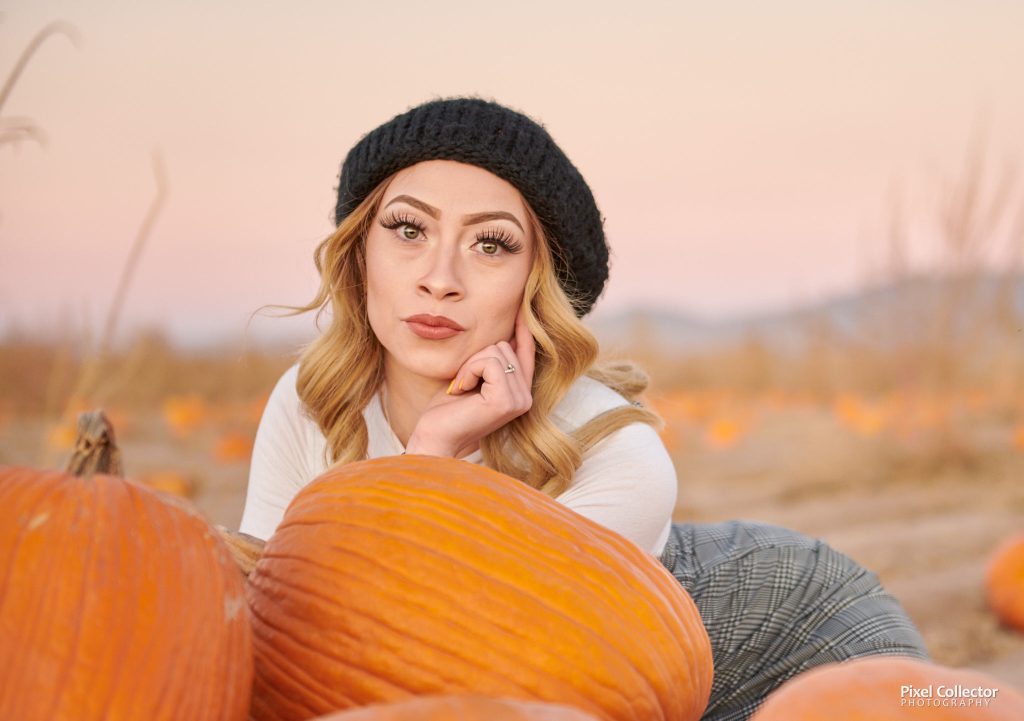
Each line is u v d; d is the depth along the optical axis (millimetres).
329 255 2549
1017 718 922
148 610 955
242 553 1312
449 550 1183
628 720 1154
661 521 2490
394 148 2342
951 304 12148
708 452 13289
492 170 2338
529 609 1152
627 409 2568
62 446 5566
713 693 2619
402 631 1133
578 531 1274
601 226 2611
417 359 2383
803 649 2594
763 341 24656
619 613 1197
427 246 2354
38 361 11789
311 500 1302
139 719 922
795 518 8844
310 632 1159
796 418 17297
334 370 2590
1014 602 5680
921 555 7367
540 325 2482
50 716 898
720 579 2658
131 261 4410
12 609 921
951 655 5289
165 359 15711
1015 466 10820
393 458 1340
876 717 916
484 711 893
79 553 957
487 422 2375
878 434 11789
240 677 1023
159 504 1045
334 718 889
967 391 12344
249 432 13992
